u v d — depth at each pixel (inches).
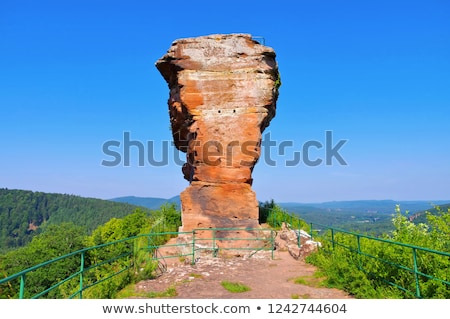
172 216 856.9
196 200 569.3
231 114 580.7
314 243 487.5
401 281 294.4
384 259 311.7
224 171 573.3
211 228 523.5
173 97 633.0
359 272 316.5
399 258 302.5
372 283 315.6
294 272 418.6
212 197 567.2
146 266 399.2
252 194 569.6
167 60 603.5
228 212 563.5
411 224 540.7
